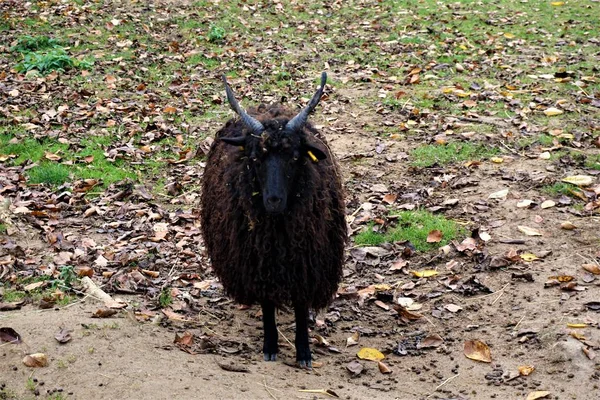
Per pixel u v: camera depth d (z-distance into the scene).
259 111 3.93
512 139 5.05
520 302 3.91
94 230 4.48
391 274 4.18
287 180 3.54
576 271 4.03
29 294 3.88
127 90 5.79
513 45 6.49
